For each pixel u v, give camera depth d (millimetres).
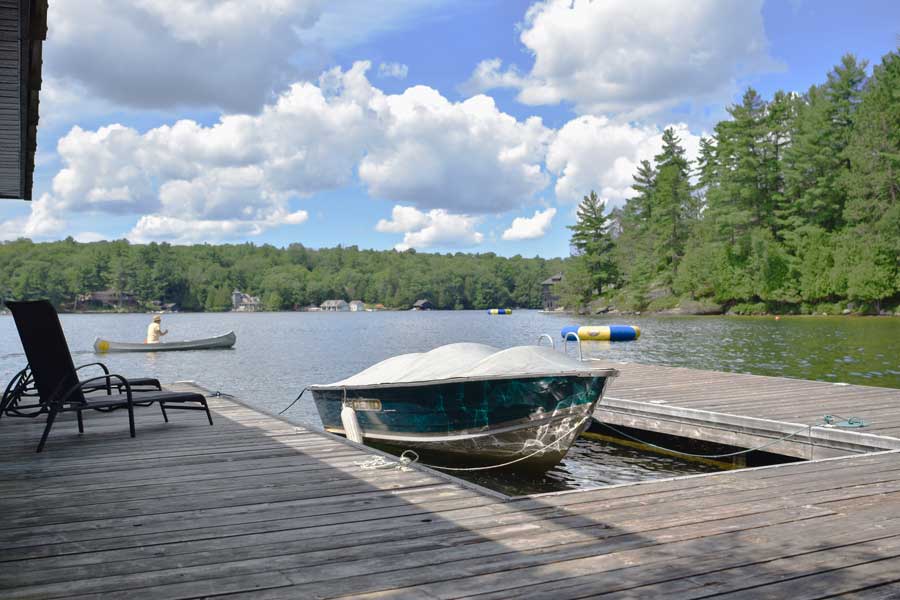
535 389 7207
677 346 29266
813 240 59250
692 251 69625
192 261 173750
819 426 7293
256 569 3230
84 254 153500
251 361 26141
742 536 3699
